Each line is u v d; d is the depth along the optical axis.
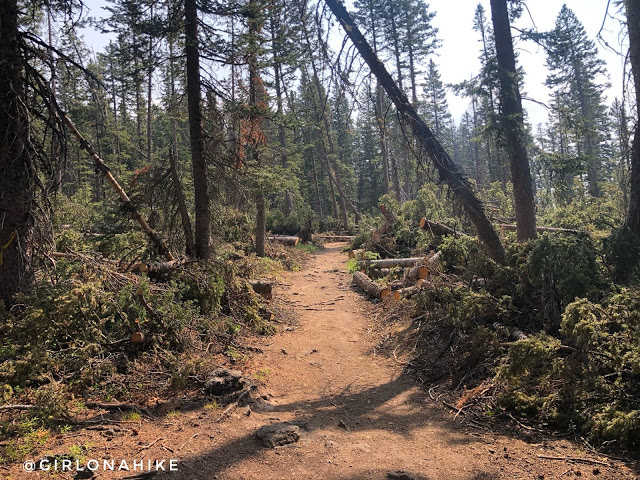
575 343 5.22
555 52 9.46
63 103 8.59
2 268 6.53
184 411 4.86
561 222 14.60
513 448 4.00
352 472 3.64
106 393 5.02
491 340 5.79
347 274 15.80
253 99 12.13
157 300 6.63
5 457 3.57
